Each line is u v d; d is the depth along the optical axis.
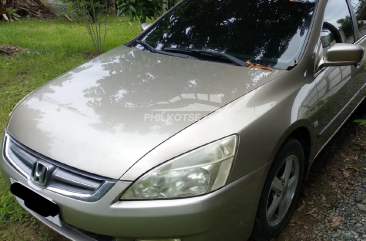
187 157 1.61
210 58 2.45
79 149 1.69
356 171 2.90
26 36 7.25
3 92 4.31
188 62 2.40
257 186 1.78
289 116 1.96
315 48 2.40
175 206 1.55
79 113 1.89
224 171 1.63
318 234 2.25
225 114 1.78
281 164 2.00
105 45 6.55
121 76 2.27
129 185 1.57
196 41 2.64
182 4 3.17
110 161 1.61
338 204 2.52
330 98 2.48
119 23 9.89
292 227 2.32
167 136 1.67
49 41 6.88
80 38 7.30
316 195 2.62
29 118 1.99
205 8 2.95
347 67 2.76
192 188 1.59
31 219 2.36
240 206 1.72
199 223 1.58
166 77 2.19
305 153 2.38
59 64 5.31
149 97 1.97
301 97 2.12
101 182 1.60
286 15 2.59
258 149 1.76
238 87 2.01
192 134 1.68
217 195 1.60
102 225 1.59
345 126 3.67
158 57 2.54
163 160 1.59
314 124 2.26
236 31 2.61
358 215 2.40
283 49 2.37
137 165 1.58
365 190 2.66
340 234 2.23
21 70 4.98
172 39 2.76
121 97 1.99
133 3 4.86
